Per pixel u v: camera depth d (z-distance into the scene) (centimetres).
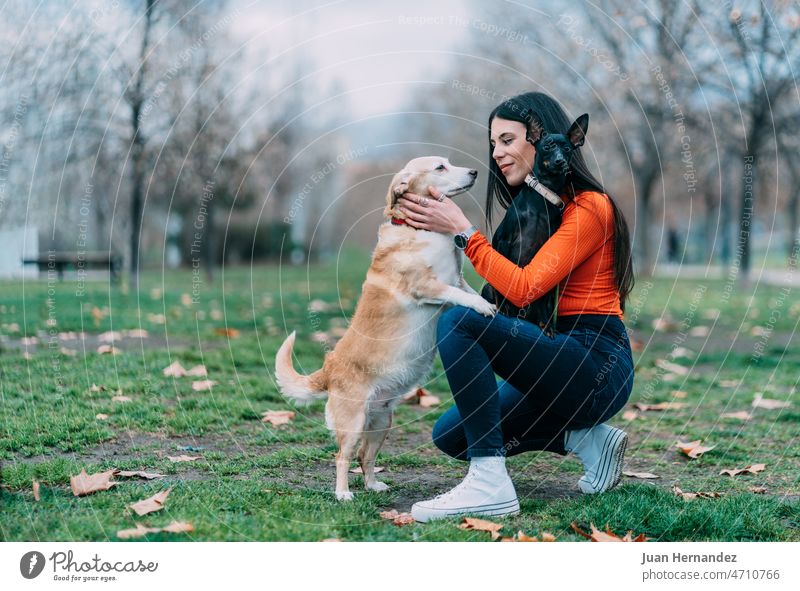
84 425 396
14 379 488
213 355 606
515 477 349
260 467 350
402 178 341
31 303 898
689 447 390
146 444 378
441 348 290
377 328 325
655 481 343
